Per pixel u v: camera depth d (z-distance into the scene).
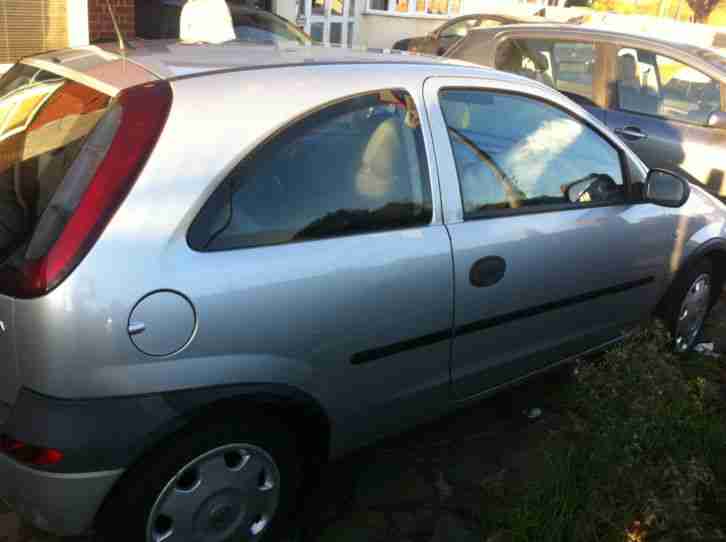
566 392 3.74
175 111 2.34
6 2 7.38
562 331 3.52
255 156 2.44
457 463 3.33
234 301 2.31
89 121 2.35
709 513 2.94
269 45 3.12
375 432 2.90
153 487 2.27
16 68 2.96
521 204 3.23
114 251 2.15
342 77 2.73
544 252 3.24
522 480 3.16
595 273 3.54
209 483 2.39
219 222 2.34
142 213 2.21
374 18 16.14
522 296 3.20
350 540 2.82
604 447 2.81
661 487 2.71
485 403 3.83
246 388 2.34
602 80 6.44
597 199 3.60
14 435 2.17
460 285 2.92
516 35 6.91
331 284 2.54
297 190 2.54
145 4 8.70
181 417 2.24
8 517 2.78
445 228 2.90
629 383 2.99
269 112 2.49
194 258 2.27
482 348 3.13
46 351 2.11
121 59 2.65
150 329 2.18
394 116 2.83
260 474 2.52
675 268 4.07
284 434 2.54
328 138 2.63
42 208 2.23
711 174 6.02
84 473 2.16
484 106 3.18
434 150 2.92
